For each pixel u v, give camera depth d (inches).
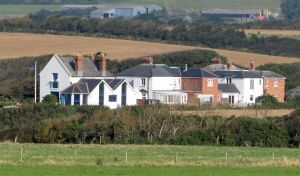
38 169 6254.9
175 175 6048.2
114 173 6102.4
